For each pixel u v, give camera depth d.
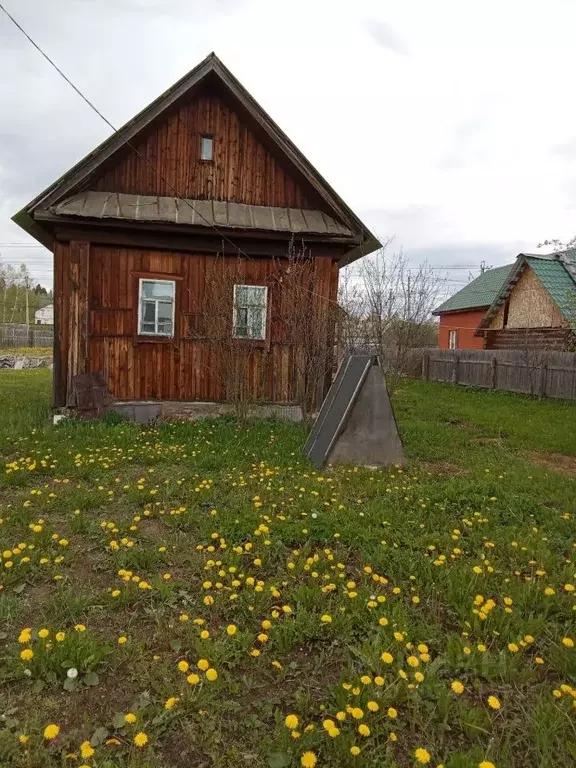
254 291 9.90
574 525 4.87
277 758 2.12
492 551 4.17
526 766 2.14
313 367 9.48
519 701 2.51
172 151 9.70
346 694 2.41
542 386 16.80
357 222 10.02
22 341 44.91
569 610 3.28
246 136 10.01
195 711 2.36
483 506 5.22
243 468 6.31
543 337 19.92
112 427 8.34
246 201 10.02
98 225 8.94
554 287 19.19
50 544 4.01
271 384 10.03
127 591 3.27
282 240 9.69
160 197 9.60
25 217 9.31
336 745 2.14
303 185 10.20
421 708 2.42
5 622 3.01
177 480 5.64
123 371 9.48
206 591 3.38
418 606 3.33
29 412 9.66
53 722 2.29
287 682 2.61
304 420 9.24
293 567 3.67
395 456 6.79
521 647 2.88
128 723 2.22
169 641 2.85
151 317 9.66
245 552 3.96
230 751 2.14
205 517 4.61
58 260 9.19
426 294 13.80
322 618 2.97
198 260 9.72
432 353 23.75
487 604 3.14
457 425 11.34
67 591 3.30
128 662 2.68
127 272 9.44
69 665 2.57
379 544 4.20
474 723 2.31
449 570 3.67
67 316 9.25
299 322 9.53
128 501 5.05
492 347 23.55
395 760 2.16
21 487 5.47
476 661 2.72
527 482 6.27
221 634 2.92
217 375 9.80
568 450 8.74
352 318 12.41
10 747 2.10
